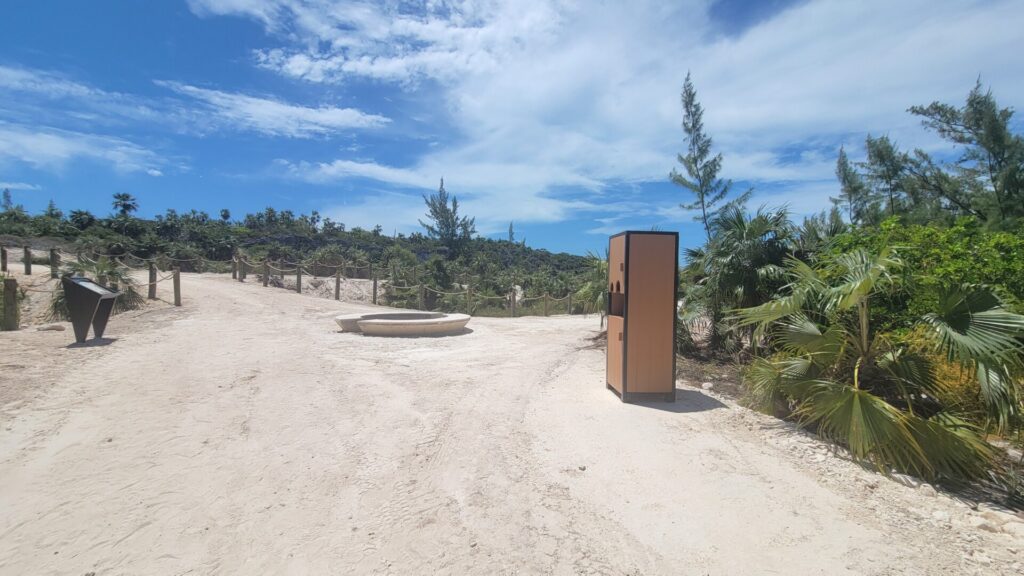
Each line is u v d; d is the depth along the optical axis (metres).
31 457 4.36
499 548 3.23
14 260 23.16
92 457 4.42
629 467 4.52
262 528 3.43
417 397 6.58
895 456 4.59
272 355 8.80
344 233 71.19
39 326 10.80
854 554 3.21
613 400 6.68
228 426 5.29
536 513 3.69
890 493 4.17
